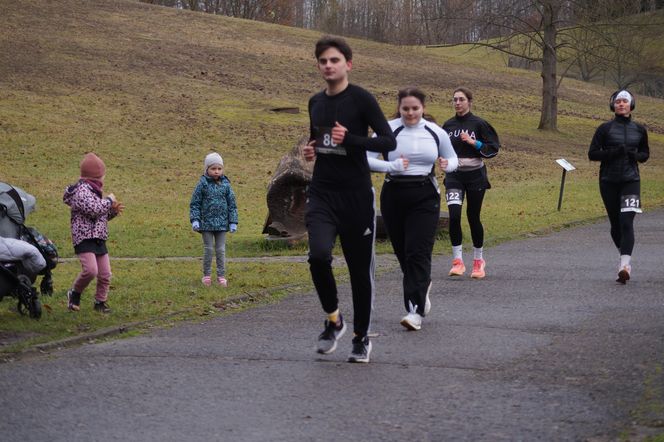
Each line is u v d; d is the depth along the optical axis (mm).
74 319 11961
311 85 60844
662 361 9289
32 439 7195
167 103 50625
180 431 7355
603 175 14672
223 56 65375
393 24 87188
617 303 12680
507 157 46562
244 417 7699
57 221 26750
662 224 23844
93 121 44688
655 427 7207
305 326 11586
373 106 9047
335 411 7844
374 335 10883
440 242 20500
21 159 37156
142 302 13305
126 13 74312
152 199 32375
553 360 9516
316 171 9234
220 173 14898
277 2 106438
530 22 60125
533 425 7391
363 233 9250
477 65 79812
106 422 7605
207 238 14992
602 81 89312
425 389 8492
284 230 21422
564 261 17203
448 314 12172
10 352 10062
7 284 11828
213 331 11359
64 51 59031
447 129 15242
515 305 12742
